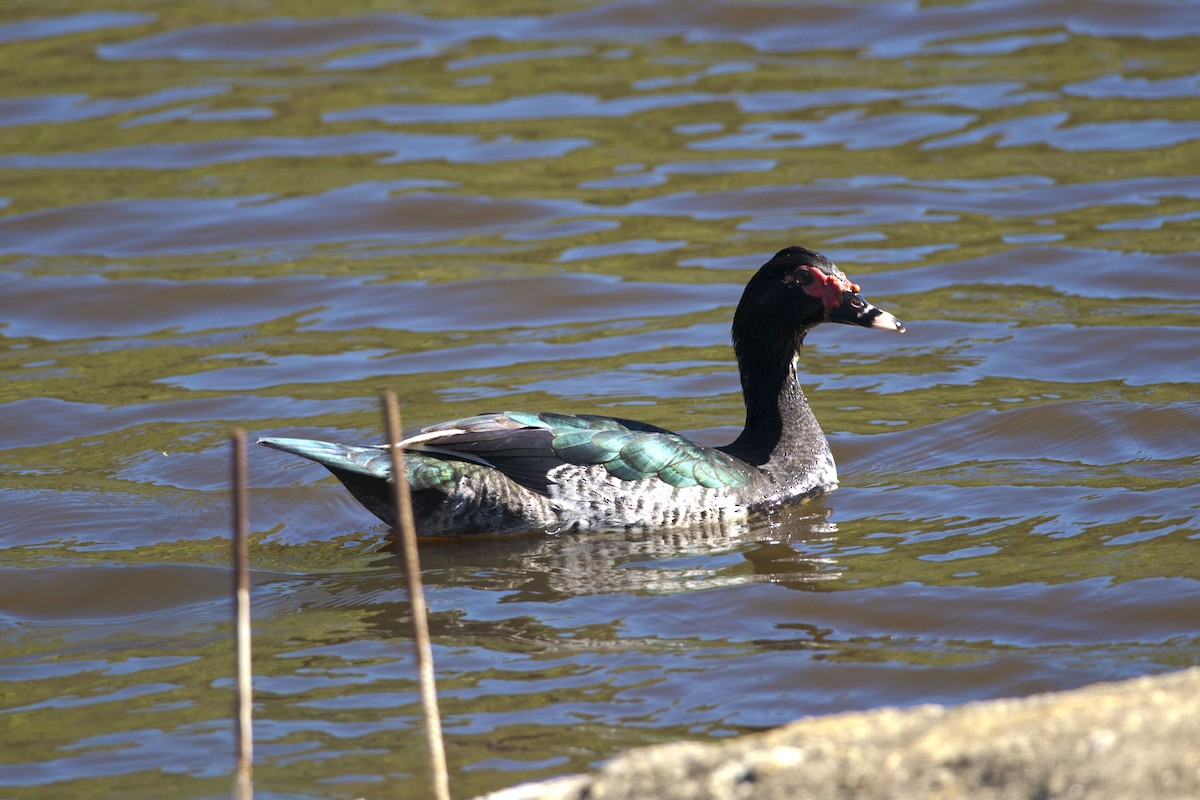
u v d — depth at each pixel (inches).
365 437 580.4
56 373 672.4
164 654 410.9
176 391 646.5
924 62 1069.1
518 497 492.7
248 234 840.9
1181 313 684.1
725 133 964.6
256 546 497.0
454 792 324.8
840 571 450.3
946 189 863.1
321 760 342.3
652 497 499.5
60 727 367.9
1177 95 975.6
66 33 1185.4
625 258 794.8
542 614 426.3
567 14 1194.0
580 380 642.2
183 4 1243.8
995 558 451.5
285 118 1008.2
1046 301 712.4
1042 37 1101.1
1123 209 817.5
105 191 896.3
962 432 572.7
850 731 287.7
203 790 332.5
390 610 433.7
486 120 996.6
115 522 518.0
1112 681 363.3
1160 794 249.1
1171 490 498.6
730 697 367.6
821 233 815.7
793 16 1164.5
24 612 446.6
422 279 776.3
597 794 281.6
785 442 535.5
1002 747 270.4
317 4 1233.4
